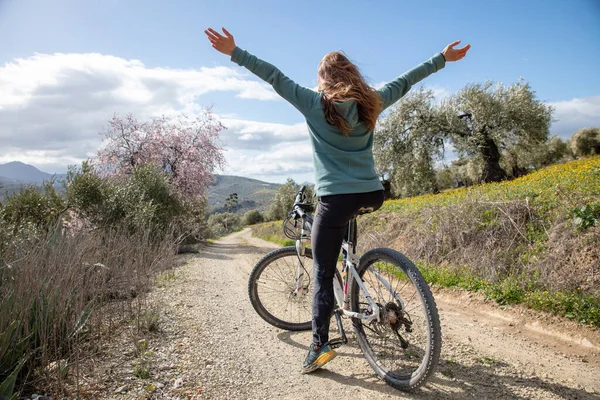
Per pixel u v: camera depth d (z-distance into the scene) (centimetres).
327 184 231
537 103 2600
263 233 3422
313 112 231
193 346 295
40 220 791
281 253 352
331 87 229
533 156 3472
